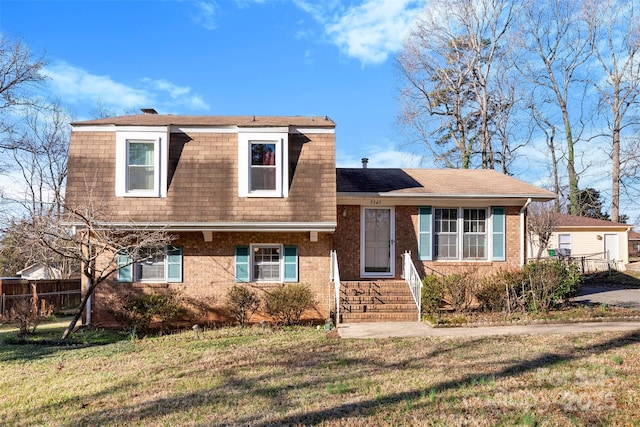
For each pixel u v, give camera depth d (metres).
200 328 13.24
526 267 13.56
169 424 5.65
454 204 15.31
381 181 16.41
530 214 29.23
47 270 28.00
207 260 14.18
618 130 33.19
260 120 15.81
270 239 14.34
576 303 14.30
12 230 11.87
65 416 6.14
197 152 14.34
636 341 9.26
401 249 15.17
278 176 14.00
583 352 8.49
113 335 12.46
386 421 5.48
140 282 14.07
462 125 32.38
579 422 5.31
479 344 9.40
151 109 18.33
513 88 32.47
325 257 14.38
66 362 9.27
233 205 13.75
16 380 8.05
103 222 12.59
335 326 12.45
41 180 28.64
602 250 31.50
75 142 14.20
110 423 5.78
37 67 29.72
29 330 13.48
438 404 5.98
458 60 31.92
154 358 9.30
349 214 15.26
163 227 13.18
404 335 10.64
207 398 6.60
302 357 8.90
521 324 11.52
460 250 15.32
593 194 35.69
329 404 6.12
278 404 6.22
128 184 13.84
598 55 32.91
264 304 14.05
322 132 14.77
